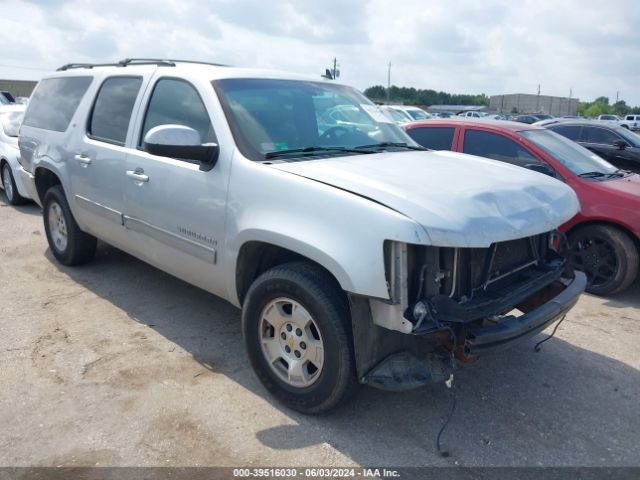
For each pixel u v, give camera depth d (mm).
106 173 4641
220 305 4953
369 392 3623
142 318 4656
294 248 3094
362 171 3295
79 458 2955
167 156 3492
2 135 9078
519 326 3000
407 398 3576
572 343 4453
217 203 3594
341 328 3033
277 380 3424
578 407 3545
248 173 3420
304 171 3275
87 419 3281
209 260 3754
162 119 4223
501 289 3229
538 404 3566
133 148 4398
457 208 2859
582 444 3176
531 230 3078
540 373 3951
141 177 4203
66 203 5508
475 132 6605
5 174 8906
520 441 3186
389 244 2787
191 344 4219
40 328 4434
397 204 2826
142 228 4336
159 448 3043
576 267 5730
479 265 3090
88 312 4758
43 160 5617
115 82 4902
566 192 3660
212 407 3422
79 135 5094
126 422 3260
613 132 9773
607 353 4293
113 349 4113
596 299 5504
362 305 2957
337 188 3041
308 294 3104
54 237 5922
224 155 3594
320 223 3006
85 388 3594
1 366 3840
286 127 3871
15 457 2957
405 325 2809
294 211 3139
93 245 5762
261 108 3885
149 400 3479
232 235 3502
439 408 3484
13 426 3209
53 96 5844
